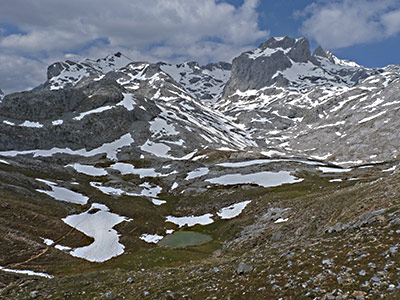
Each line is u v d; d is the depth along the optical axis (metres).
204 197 96.00
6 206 64.12
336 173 103.69
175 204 96.88
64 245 59.16
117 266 51.38
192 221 81.12
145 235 70.94
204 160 160.25
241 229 63.31
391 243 19.44
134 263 52.06
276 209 62.78
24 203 68.88
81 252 57.94
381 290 15.24
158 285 28.19
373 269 17.28
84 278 38.09
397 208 24.94
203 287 24.00
